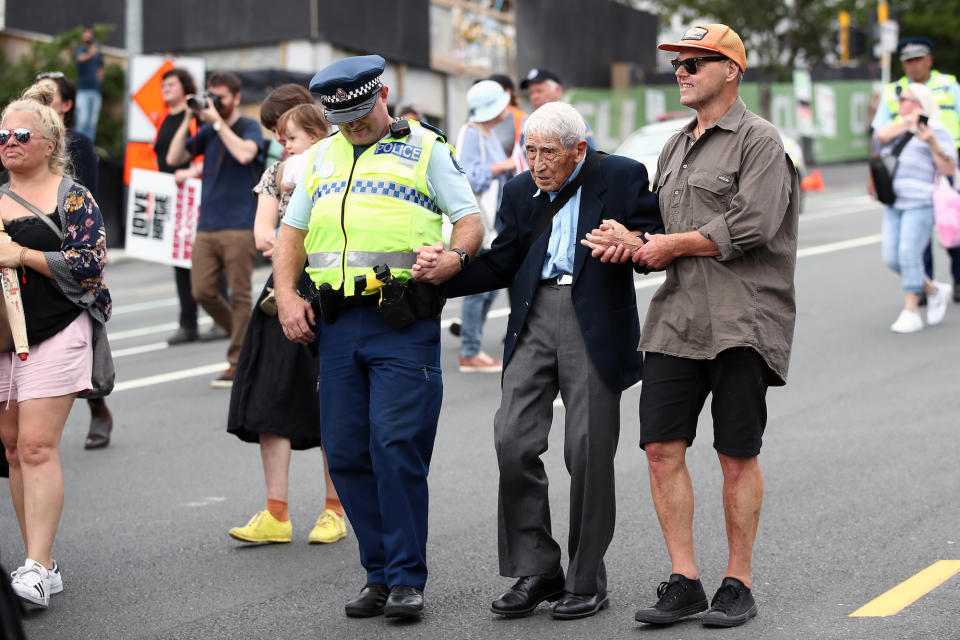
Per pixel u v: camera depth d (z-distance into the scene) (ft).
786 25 370.73
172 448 78.69
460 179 49.29
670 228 46.85
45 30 230.27
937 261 138.62
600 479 47.26
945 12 437.17
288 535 59.26
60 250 51.29
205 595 52.16
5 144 50.98
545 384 48.44
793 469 67.26
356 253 48.55
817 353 97.86
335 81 47.52
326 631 47.37
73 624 49.11
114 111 228.63
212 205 93.40
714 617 45.09
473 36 264.93
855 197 249.55
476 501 64.49
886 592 47.93
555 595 48.83
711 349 45.52
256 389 57.82
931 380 86.58
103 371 53.11
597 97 289.74
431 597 50.70
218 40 222.69
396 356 48.47
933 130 100.37
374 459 48.39
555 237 47.96
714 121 46.42
